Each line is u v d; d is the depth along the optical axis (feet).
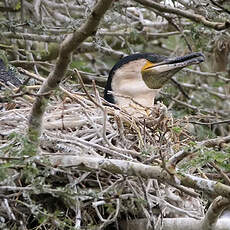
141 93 39.04
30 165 26.45
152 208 29.99
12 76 37.06
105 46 43.34
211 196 27.14
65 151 29.58
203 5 37.81
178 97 45.47
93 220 29.94
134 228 30.19
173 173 26.61
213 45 44.27
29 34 38.58
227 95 47.16
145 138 31.55
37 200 29.45
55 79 25.52
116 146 31.27
